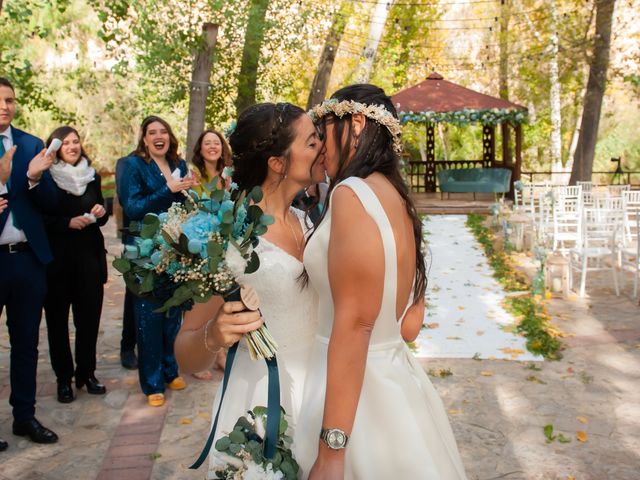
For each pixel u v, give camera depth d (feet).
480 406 15.01
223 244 5.58
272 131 6.27
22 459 12.53
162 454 12.78
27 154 12.69
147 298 5.82
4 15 36.06
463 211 51.16
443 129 89.20
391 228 5.34
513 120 55.31
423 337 20.22
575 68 62.75
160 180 14.75
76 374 15.92
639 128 91.40
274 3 44.11
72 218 14.48
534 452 12.77
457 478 5.94
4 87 12.33
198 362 6.39
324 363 5.92
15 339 13.04
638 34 64.75
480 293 25.76
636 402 15.11
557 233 30.22
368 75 50.11
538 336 19.39
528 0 71.77
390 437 5.58
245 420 5.97
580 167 58.95
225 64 43.60
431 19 74.33
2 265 12.41
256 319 5.80
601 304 24.03
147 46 37.45
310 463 5.77
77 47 52.42
